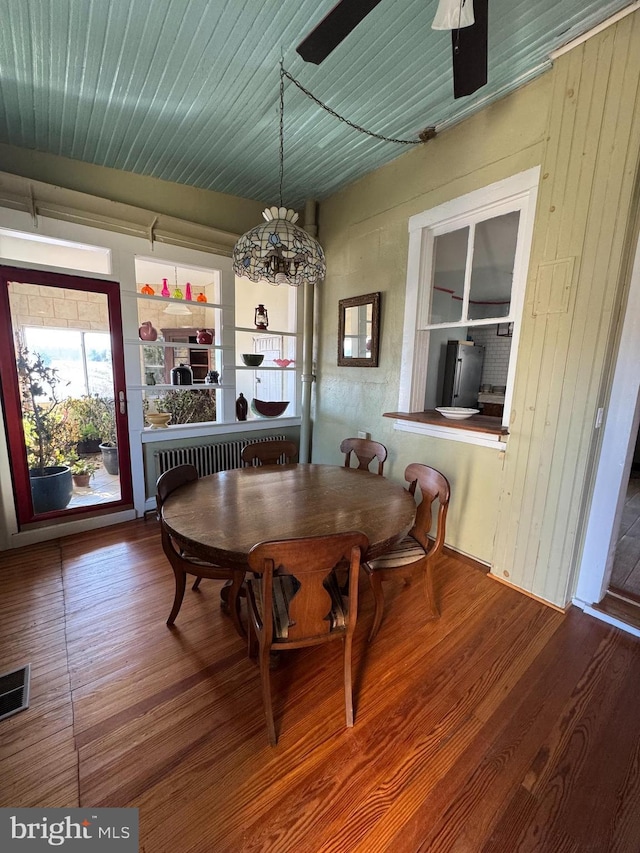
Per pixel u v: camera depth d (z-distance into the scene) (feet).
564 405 6.38
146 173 9.57
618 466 6.20
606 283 5.76
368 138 8.25
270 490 6.30
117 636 5.84
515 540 7.24
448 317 11.07
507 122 6.97
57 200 8.48
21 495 8.70
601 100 5.58
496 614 6.55
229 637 5.86
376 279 10.21
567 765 4.07
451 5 3.42
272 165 9.37
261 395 17.31
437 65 6.05
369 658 5.51
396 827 3.50
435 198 8.41
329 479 6.97
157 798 3.66
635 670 5.38
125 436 9.96
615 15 5.26
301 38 5.46
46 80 6.30
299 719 4.53
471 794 3.78
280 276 6.27
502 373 18.72
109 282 9.32
